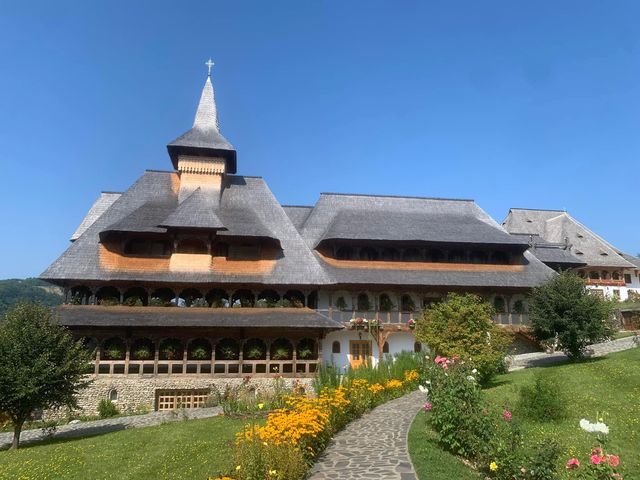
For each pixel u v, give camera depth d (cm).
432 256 4462
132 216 3794
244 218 4016
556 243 5791
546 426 1816
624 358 2962
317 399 1873
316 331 3469
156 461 1623
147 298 3659
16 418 2145
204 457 1616
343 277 3984
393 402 2408
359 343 3981
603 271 6303
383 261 4294
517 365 3347
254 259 3834
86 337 3216
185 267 3656
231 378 3272
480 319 2814
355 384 2258
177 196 4184
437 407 1527
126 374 3192
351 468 1343
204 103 4619
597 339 3112
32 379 2098
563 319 3083
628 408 2020
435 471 1276
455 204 5056
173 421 2434
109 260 3603
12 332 2197
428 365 1942
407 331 3981
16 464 1708
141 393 3167
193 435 1945
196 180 4219
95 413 3081
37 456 1823
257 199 4331
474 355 2636
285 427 1373
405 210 4872
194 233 3703
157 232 3666
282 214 4247
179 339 3366
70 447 1950
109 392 3150
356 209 4800
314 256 3953
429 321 2959
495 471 1216
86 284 3512
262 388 3003
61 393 2200
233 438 1828
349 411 2003
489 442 1303
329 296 4081
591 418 1900
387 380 2630
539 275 4350
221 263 3753
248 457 1204
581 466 1339
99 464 1653
